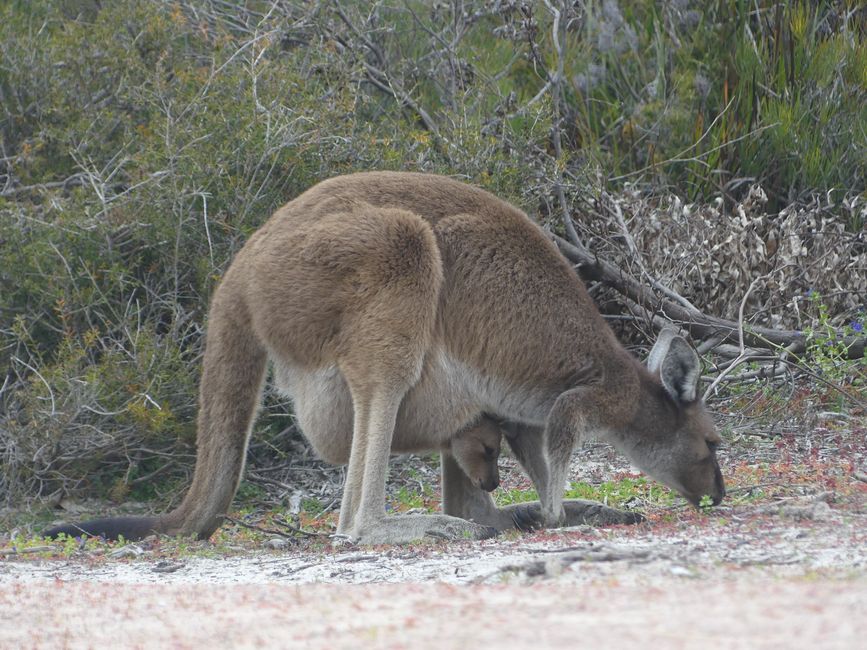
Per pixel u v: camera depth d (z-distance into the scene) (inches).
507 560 608.1
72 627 482.3
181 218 1074.7
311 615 467.8
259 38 1230.3
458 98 1322.6
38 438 1015.0
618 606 434.9
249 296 802.8
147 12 1312.7
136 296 1125.7
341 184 819.4
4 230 1098.1
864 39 1453.0
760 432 1072.2
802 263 1219.9
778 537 621.6
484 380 810.2
